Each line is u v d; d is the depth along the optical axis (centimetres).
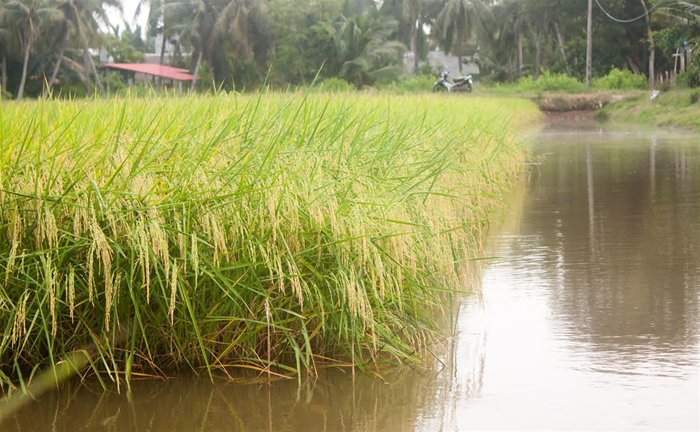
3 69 4641
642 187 1448
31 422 487
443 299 711
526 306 708
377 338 587
